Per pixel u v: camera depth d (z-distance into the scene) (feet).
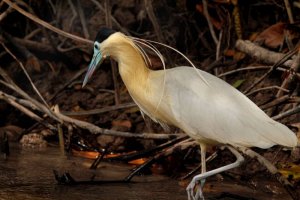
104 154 36.42
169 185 33.73
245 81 42.47
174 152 35.12
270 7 47.60
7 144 38.27
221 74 40.78
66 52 48.47
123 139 39.09
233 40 45.91
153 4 48.52
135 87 32.07
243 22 46.44
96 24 48.65
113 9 49.24
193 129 30.99
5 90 47.47
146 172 35.88
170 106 31.40
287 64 38.60
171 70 32.09
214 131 30.45
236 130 30.04
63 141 39.24
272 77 41.16
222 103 30.37
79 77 46.96
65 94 46.11
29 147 40.65
